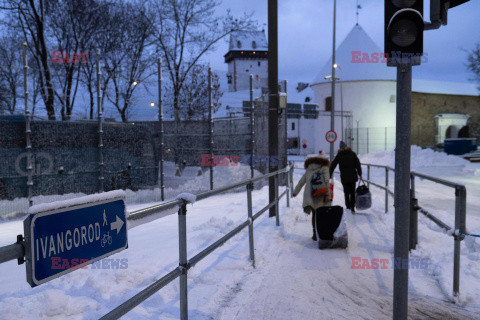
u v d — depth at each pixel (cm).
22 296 333
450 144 3397
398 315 286
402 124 279
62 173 962
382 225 712
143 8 2094
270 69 755
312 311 342
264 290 389
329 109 4575
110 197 183
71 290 346
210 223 652
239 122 1360
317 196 599
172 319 306
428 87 4734
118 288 353
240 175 1320
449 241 552
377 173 2050
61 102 1677
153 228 648
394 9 273
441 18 297
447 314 335
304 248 554
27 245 135
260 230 634
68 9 1722
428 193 1282
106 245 179
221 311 335
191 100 2361
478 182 1595
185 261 281
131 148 1157
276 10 752
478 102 4969
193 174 1429
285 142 1244
